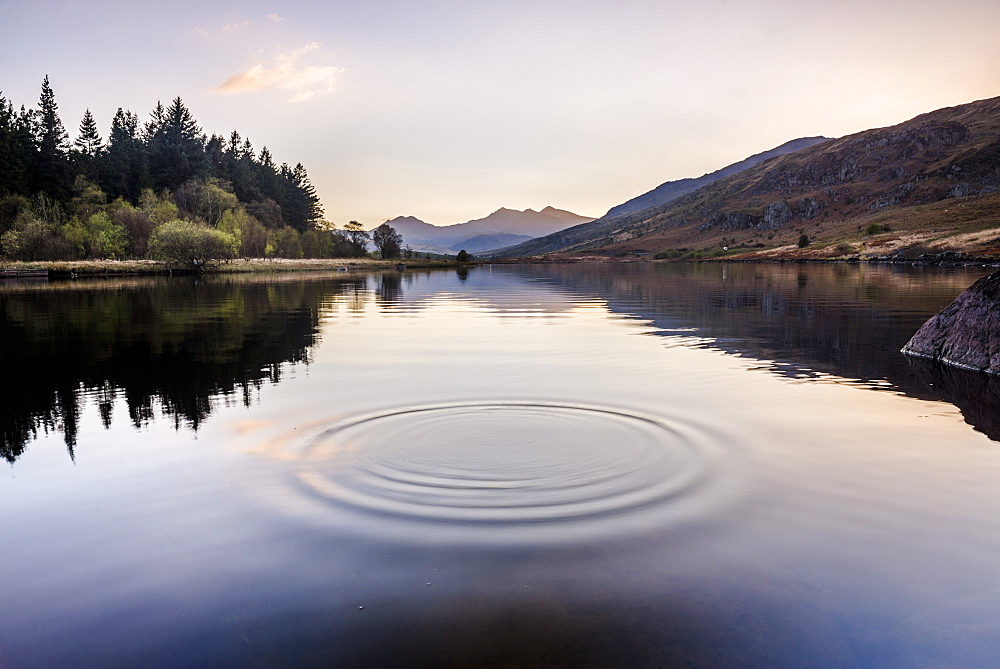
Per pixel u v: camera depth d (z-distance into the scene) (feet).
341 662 10.02
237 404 28.09
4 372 36.94
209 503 16.47
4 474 19.21
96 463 20.15
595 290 124.06
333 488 17.19
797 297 93.76
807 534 14.21
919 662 9.91
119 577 12.84
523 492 16.67
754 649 10.23
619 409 26.30
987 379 32.86
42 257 262.47
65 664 10.11
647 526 14.58
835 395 29.07
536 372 35.27
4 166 307.37
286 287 141.38
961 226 418.10
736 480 17.57
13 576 12.96
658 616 11.14
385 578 12.44
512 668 9.80
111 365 39.01
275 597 11.91
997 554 13.29
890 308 74.08
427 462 19.19
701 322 62.13
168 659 10.19
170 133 424.46
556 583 12.18
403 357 41.09
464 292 120.57
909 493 16.70
